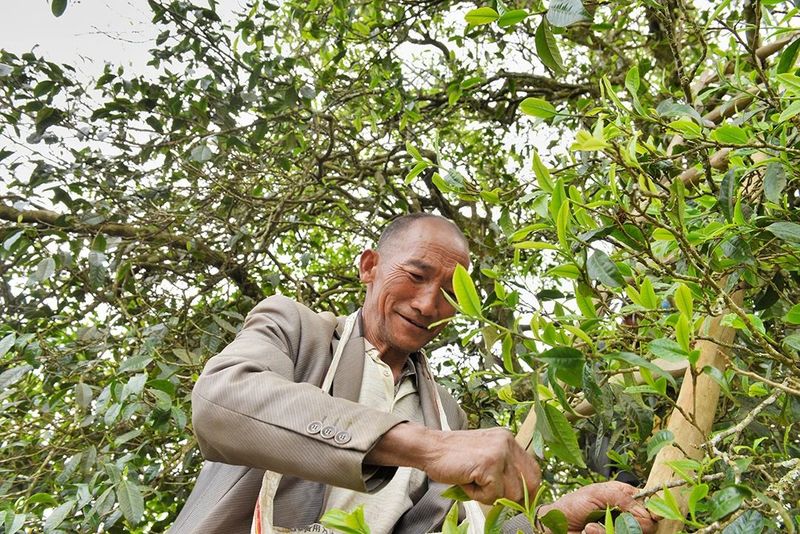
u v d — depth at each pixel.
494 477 0.87
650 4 1.11
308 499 1.19
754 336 0.96
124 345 2.29
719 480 0.93
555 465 2.09
